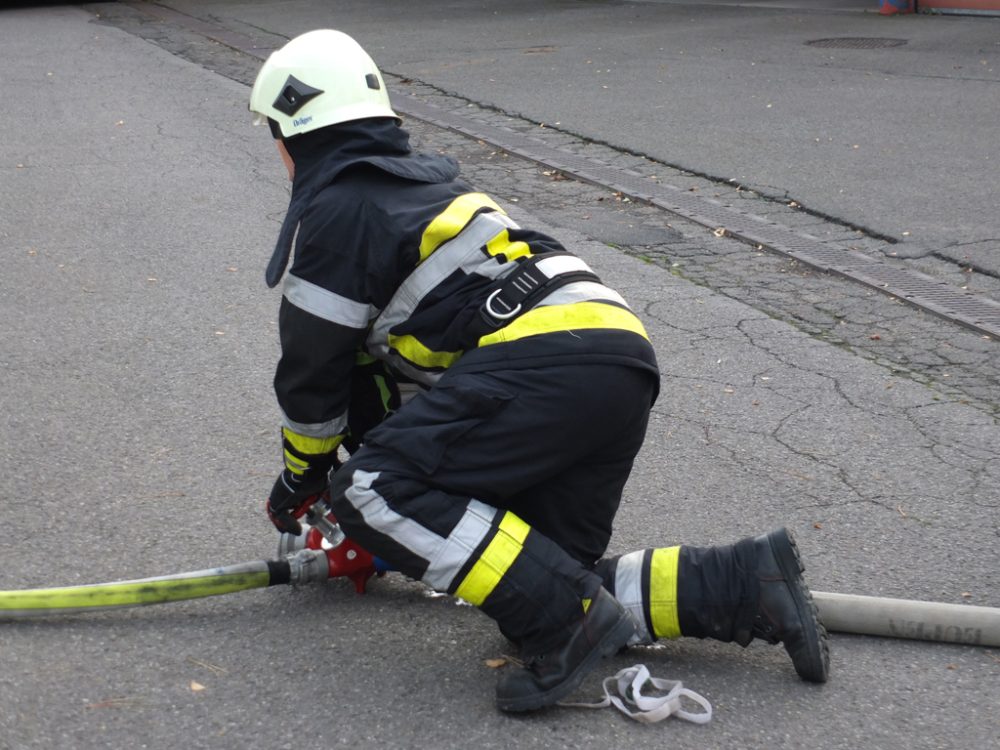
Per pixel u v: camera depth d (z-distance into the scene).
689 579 2.79
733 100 10.22
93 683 2.82
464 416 2.61
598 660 2.67
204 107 10.40
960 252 6.28
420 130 9.45
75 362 4.88
